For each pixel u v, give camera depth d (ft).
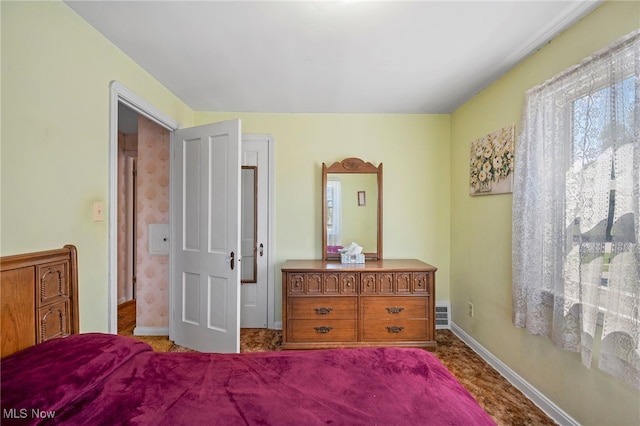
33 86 4.03
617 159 4.03
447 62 6.38
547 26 5.08
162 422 2.76
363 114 9.69
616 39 4.25
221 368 3.78
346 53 6.02
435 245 9.78
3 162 3.68
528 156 5.73
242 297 9.55
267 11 4.72
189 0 4.45
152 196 8.85
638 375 3.69
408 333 8.03
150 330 8.89
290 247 9.64
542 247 5.46
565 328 4.83
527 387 6.01
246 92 8.00
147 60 6.28
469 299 8.46
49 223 4.25
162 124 7.68
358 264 8.67
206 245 7.64
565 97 4.96
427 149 9.75
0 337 3.48
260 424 2.76
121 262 11.96
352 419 2.85
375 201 9.52
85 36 4.93
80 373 3.07
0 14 3.62
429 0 4.45
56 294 4.24
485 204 7.65
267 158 9.57
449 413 2.95
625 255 3.91
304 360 4.04
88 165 4.99
